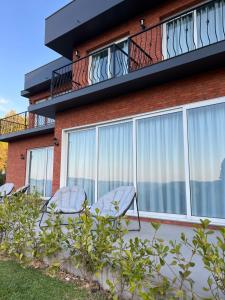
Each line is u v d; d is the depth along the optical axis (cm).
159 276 226
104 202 436
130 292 225
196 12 579
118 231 264
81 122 679
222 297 201
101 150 631
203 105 477
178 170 498
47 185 995
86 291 256
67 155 712
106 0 654
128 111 584
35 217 349
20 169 1116
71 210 435
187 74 499
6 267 318
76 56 793
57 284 271
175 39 602
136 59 637
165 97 529
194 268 256
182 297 205
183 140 496
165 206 507
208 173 462
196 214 466
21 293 250
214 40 550
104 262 256
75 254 288
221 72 466
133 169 560
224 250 192
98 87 579
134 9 647
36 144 1064
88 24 704
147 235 391
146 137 551
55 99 673
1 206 379
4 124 1227
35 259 327
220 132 457
